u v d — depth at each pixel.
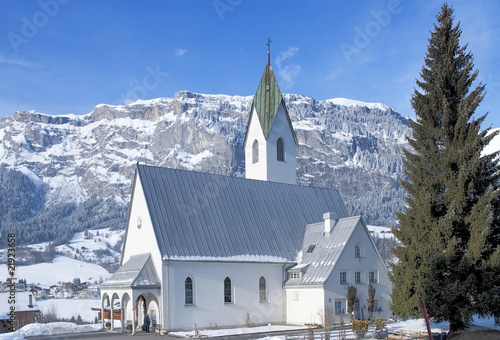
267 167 79.88
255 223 69.25
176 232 61.31
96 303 154.25
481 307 44.31
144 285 57.09
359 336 51.28
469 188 47.16
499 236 47.53
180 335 54.16
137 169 64.50
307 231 72.75
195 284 60.00
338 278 63.78
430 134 50.56
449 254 45.62
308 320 63.56
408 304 47.94
